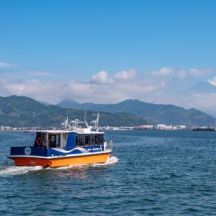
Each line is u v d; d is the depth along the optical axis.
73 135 53.78
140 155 85.31
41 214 31.36
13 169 50.31
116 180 47.44
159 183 46.19
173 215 31.83
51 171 50.22
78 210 32.78
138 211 32.88
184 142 153.25
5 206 33.59
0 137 188.50
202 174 54.38
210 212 32.88
